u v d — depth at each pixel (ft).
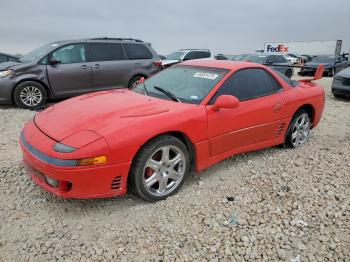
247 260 8.82
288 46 137.39
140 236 9.55
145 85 14.83
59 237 9.39
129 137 10.01
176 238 9.52
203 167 12.49
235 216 10.61
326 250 9.31
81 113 11.31
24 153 10.57
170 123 10.96
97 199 11.35
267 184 12.82
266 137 14.97
